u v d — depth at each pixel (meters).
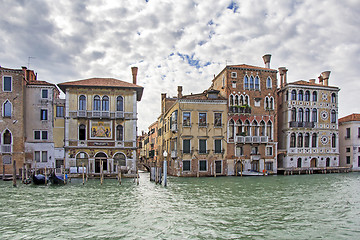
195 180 31.23
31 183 27.67
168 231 12.35
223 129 36.69
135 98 33.84
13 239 11.34
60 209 16.25
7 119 31.97
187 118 35.97
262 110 37.97
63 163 33.09
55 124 33.31
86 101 33.00
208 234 11.98
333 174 38.69
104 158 32.97
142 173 47.06
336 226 13.15
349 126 44.38
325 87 41.25
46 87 33.53
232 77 37.38
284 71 42.28
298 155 39.91
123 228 12.74
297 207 16.86
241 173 35.25
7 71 32.09
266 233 12.15
